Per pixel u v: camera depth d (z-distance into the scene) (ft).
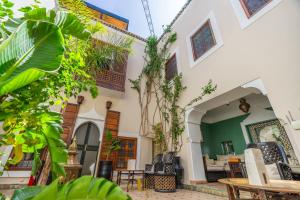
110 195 1.77
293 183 4.87
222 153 23.36
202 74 16.52
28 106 3.51
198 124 17.16
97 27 9.04
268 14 11.84
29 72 2.21
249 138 20.51
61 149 4.09
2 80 2.25
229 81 13.47
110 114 20.61
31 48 2.63
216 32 16.12
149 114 22.88
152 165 16.49
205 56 16.62
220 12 16.25
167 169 14.42
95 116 19.49
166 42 24.20
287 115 9.37
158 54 25.89
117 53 12.05
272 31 11.27
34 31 2.72
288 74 9.78
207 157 21.94
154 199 10.75
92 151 18.04
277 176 7.00
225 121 24.11
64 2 7.80
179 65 20.57
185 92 18.25
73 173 7.11
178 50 21.70
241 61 12.89
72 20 4.04
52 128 4.09
